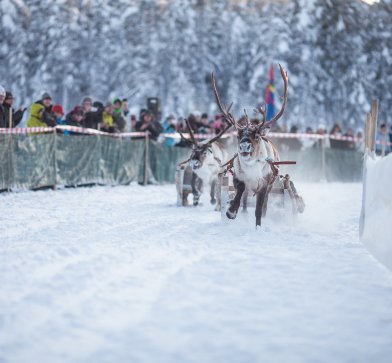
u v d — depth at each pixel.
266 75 68.88
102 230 12.05
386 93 70.94
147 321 5.89
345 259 9.21
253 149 11.90
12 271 7.78
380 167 9.80
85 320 5.87
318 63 70.06
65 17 71.00
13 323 5.75
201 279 7.64
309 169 35.72
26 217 14.09
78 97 71.62
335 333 5.66
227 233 11.85
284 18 71.06
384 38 72.69
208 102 75.50
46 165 22.02
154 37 76.25
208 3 80.19
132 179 27.45
